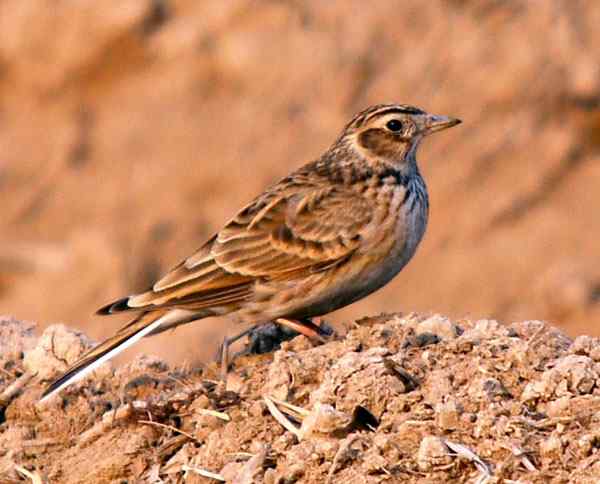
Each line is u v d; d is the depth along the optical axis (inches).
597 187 847.7
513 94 877.8
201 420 315.9
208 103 908.0
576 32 896.9
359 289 368.2
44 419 340.8
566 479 276.7
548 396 295.7
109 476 315.3
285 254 359.6
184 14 936.3
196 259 361.7
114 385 348.5
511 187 844.6
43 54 934.4
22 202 890.1
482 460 284.0
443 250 819.4
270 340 366.3
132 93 921.5
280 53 908.6
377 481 283.9
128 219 869.2
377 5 917.2
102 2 932.0
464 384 307.6
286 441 299.3
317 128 887.1
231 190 873.5
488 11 910.4
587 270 796.6
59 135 912.3
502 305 792.3
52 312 796.0
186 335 644.1
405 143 378.9
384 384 304.2
